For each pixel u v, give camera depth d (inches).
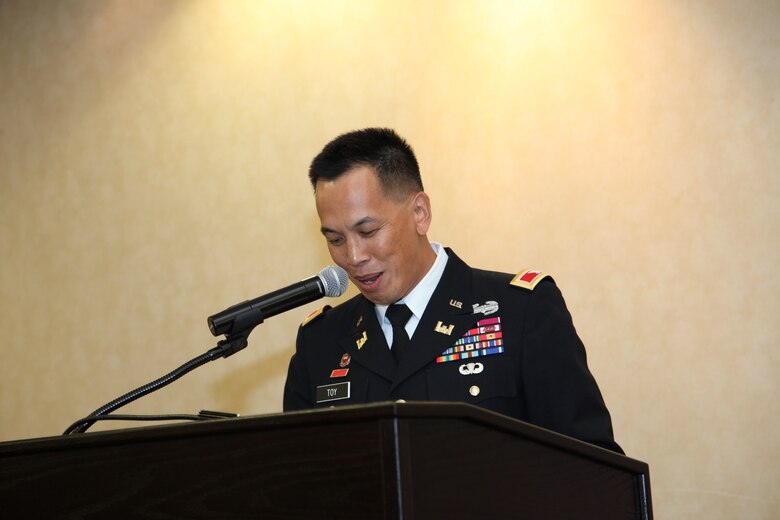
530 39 210.2
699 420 182.4
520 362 126.7
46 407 248.4
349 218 128.0
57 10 267.0
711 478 179.6
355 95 227.5
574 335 129.3
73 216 254.7
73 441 90.4
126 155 251.1
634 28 199.5
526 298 131.2
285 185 232.1
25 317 255.6
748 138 185.2
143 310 241.6
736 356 180.5
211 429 81.0
